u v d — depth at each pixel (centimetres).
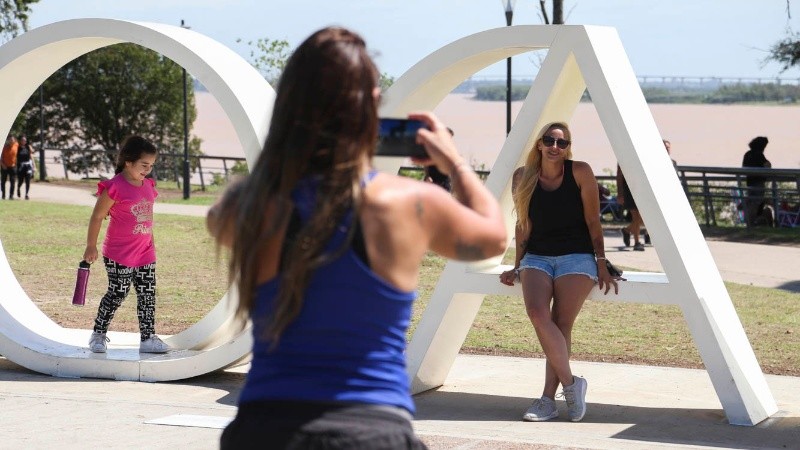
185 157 2830
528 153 711
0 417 641
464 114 15675
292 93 245
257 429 233
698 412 693
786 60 2245
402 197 243
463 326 761
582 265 657
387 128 265
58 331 869
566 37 691
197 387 761
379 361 238
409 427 240
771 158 6103
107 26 801
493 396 754
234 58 810
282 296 235
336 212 237
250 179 249
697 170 2117
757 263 1603
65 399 696
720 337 657
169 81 4200
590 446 567
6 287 875
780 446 596
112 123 4247
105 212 794
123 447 564
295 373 235
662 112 15862
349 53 246
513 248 1619
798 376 830
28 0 3869
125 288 806
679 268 657
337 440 229
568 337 666
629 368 857
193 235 1895
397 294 241
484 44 716
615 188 2423
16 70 842
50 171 3972
